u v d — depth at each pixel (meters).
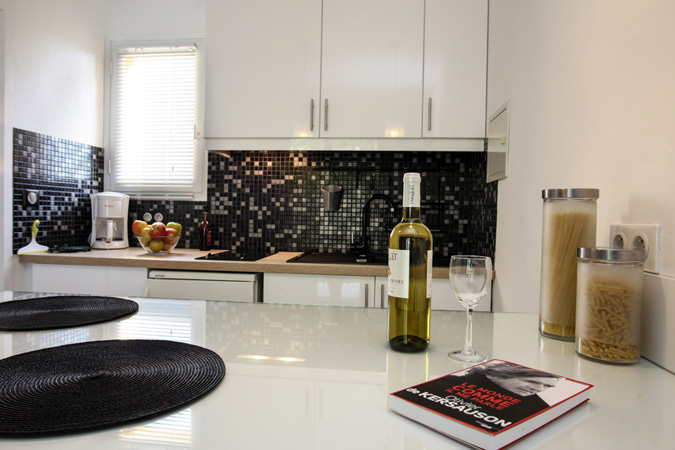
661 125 0.87
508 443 0.44
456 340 0.84
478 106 2.38
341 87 2.46
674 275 0.77
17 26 2.36
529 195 1.69
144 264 2.35
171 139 3.04
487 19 2.37
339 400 0.55
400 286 0.75
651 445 0.45
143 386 0.56
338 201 2.73
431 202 2.80
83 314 0.95
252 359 0.70
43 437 0.44
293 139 2.52
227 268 2.31
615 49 1.06
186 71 3.03
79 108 2.84
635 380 0.66
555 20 1.45
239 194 2.97
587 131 1.21
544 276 0.90
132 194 3.04
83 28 2.87
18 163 2.39
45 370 0.62
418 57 2.41
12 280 2.37
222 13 2.53
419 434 0.47
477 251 2.60
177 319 0.95
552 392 0.54
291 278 2.27
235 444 0.44
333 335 0.85
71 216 2.79
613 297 0.74
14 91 2.35
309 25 2.47
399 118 2.43
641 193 0.93
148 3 3.04
